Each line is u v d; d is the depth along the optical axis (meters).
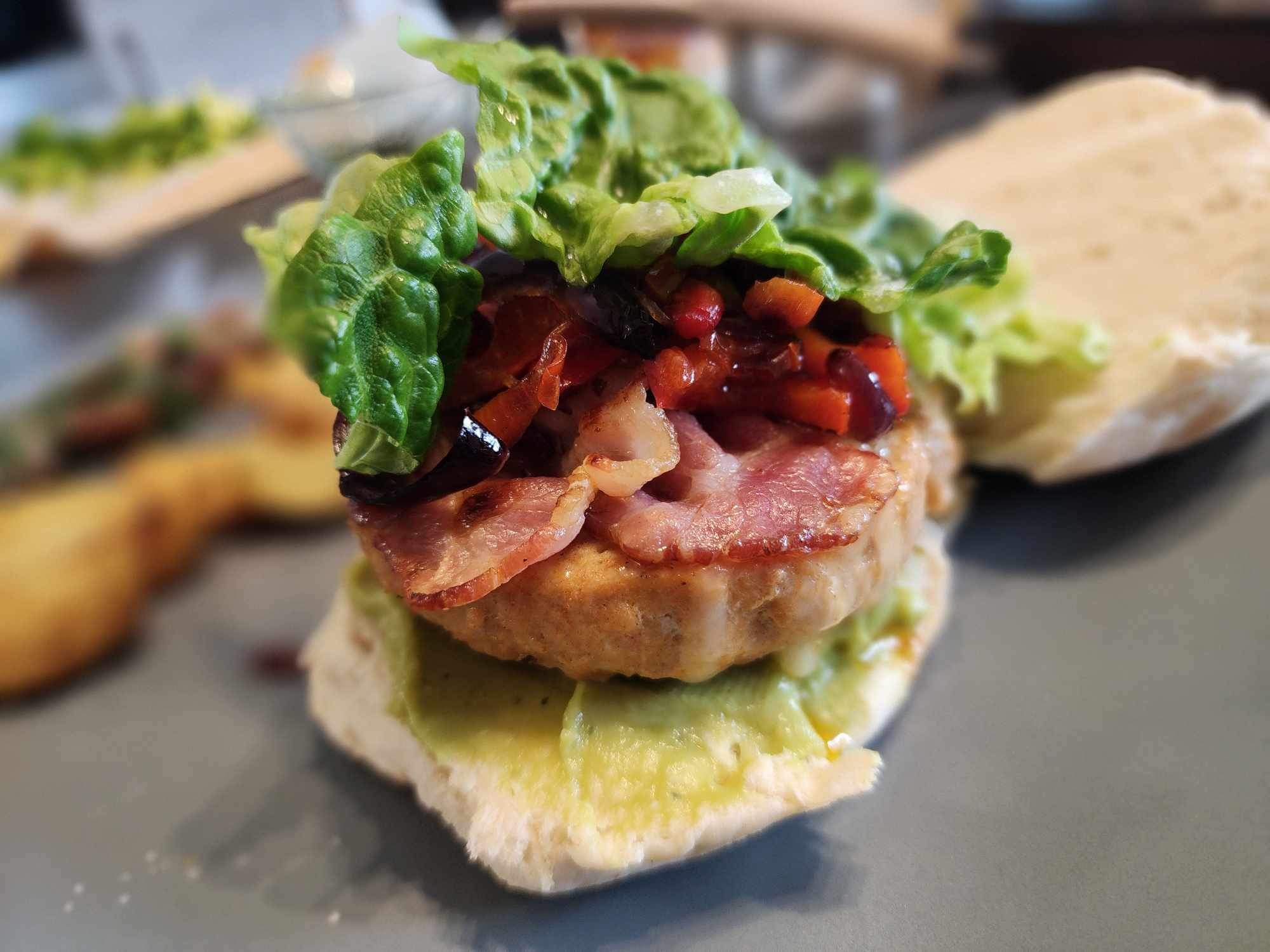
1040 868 0.15
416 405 0.14
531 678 0.17
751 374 0.16
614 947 0.15
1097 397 0.21
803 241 0.17
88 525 0.27
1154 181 0.24
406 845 0.18
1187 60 0.44
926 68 0.50
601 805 0.15
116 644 0.26
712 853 0.16
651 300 0.15
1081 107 0.29
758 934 0.15
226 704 0.23
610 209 0.15
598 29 0.40
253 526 0.31
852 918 0.15
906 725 0.18
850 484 0.15
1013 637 0.19
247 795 0.20
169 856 0.19
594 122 0.17
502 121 0.16
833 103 0.51
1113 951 0.13
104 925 0.18
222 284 0.36
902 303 0.16
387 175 0.14
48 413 0.32
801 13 0.48
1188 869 0.14
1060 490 0.23
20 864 0.19
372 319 0.13
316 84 0.27
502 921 0.16
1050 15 0.49
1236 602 0.19
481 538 0.15
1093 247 0.24
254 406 0.33
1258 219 0.21
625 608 0.14
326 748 0.21
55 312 0.36
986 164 0.29
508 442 0.15
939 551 0.20
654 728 0.16
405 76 0.27
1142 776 0.16
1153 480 0.22
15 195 0.46
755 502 0.15
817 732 0.16
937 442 0.18
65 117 0.54
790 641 0.15
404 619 0.18
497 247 0.15
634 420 0.15
